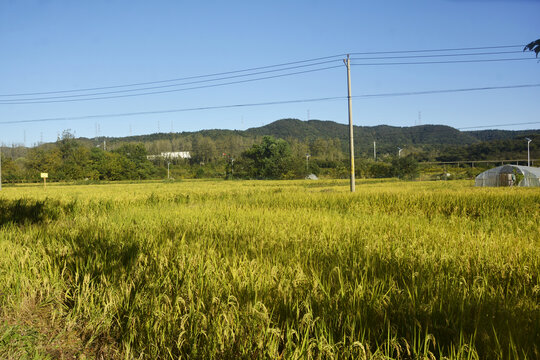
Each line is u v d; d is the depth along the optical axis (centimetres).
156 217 1021
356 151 19362
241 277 434
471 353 277
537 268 466
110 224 909
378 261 488
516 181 3853
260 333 316
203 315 345
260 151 11512
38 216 1293
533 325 309
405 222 893
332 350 293
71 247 634
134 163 10762
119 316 396
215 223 855
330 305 353
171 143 18288
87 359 350
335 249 562
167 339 348
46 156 9581
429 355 292
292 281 405
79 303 429
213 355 313
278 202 1584
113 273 480
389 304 353
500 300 360
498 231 761
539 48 430
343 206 1458
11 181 8231
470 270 464
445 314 323
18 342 369
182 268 465
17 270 517
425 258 497
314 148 16425
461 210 1291
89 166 9919
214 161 14788
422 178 7375
